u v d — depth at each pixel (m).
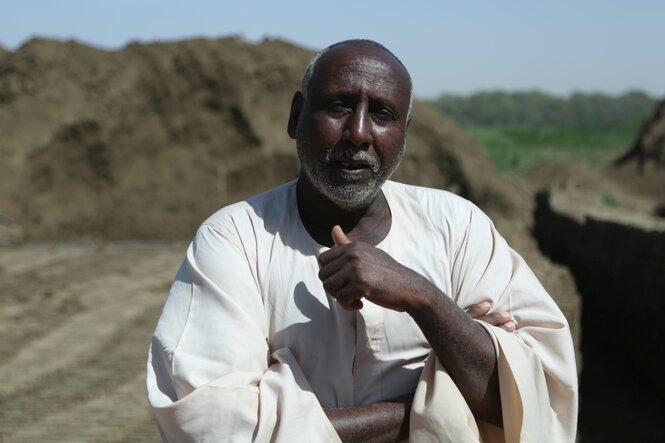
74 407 6.25
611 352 9.45
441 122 26.73
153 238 20.80
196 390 1.89
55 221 21.45
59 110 23.22
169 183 23.00
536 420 1.96
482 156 26.44
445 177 25.53
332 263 1.95
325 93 2.03
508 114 108.50
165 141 23.69
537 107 110.75
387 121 2.05
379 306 2.04
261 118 24.45
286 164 23.94
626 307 8.84
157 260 13.76
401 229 2.16
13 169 22.19
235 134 24.12
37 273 12.36
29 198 21.98
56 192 22.28
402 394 2.05
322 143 2.03
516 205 24.95
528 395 1.95
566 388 2.07
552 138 57.34
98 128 23.11
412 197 2.21
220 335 1.97
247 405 1.90
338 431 1.95
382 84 2.04
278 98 25.09
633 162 34.06
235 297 2.03
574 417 2.08
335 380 2.04
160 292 10.72
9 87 23.67
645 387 7.96
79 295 10.47
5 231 20.47
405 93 2.08
